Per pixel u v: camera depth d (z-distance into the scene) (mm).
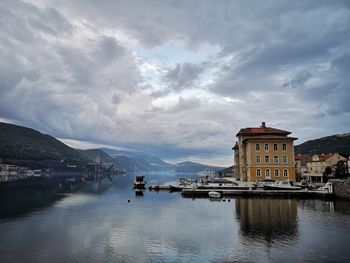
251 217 45219
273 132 106188
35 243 31125
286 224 39750
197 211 51688
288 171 95812
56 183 156625
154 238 33156
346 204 58562
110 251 28578
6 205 61219
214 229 37375
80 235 34562
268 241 31594
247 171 99500
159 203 63469
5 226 39500
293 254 27312
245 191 75500
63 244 30812
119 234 35031
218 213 49312
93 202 66688
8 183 147000
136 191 97000
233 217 45469
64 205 61469
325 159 127250
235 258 26422
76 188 118000
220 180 109188
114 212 51344
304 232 35219
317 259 25922
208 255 27328
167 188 102250
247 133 107125
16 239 32719
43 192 95938
